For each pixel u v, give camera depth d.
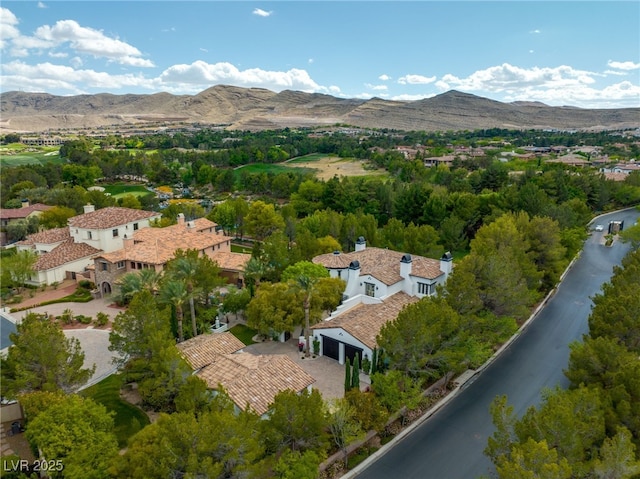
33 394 28.09
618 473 20.20
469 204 87.75
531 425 23.23
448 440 31.88
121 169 172.62
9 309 56.06
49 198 104.00
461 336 37.16
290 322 44.41
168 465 21.80
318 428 26.34
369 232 76.25
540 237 60.09
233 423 22.80
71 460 23.16
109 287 61.28
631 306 33.12
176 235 70.06
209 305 52.66
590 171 142.50
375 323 42.41
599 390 26.61
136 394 36.97
